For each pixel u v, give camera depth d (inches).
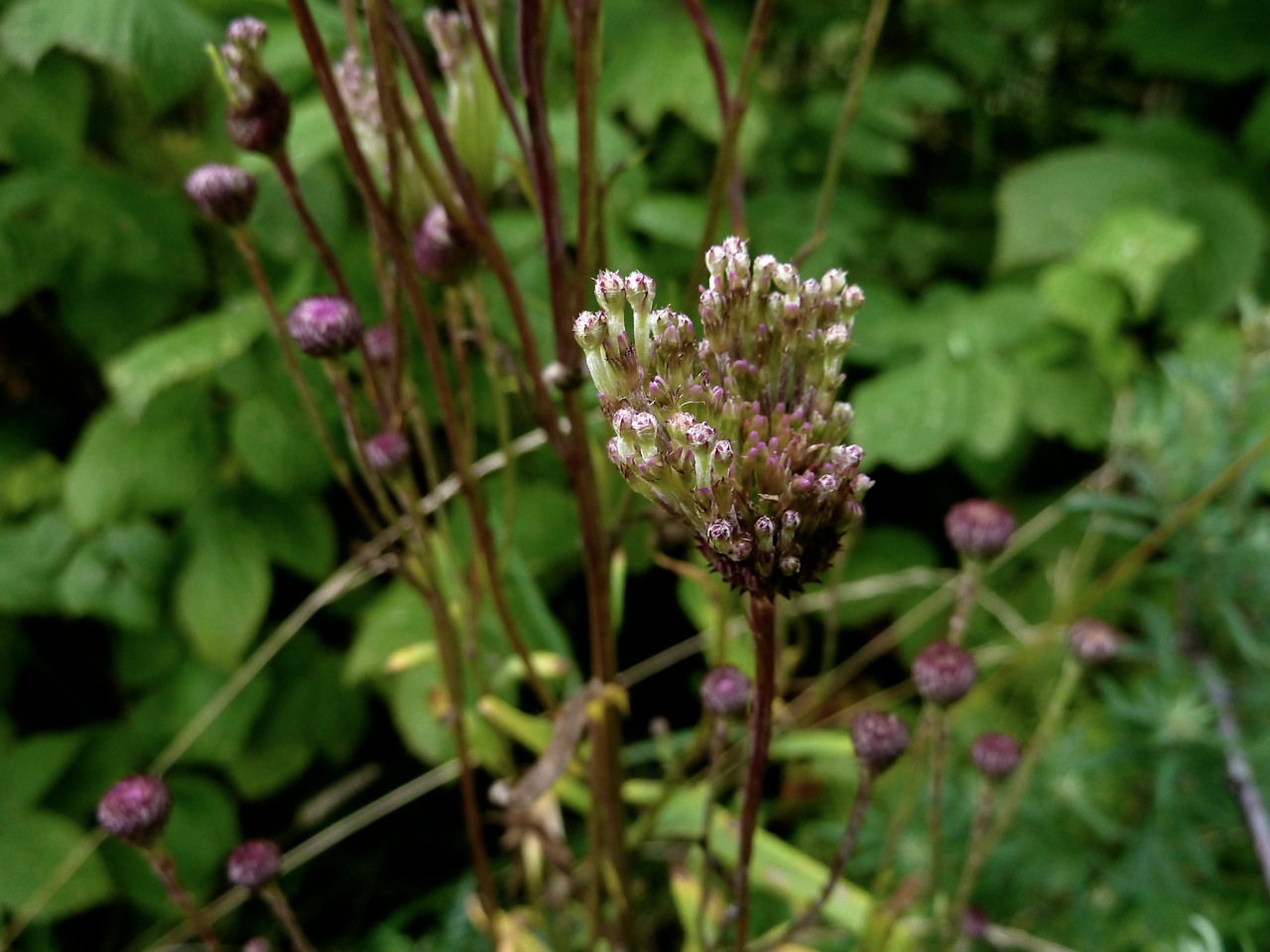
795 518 5.6
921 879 10.5
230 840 17.0
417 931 17.2
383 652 15.3
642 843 10.6
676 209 16.7
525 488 16.1
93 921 17.5
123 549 16.5
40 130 16.3
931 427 18.0
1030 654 14.1
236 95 7.9
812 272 19.4
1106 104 27.7
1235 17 23.4
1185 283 20.4
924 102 22.3
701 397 5.7
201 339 15.0
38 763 16.9
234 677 16.9
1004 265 21.5
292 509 17.1
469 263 8.6
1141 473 14.9
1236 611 14.1
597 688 9.2
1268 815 12.8
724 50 18.0
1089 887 14.0
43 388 18.8
